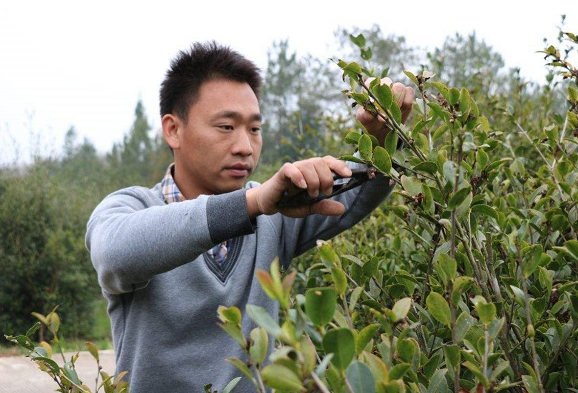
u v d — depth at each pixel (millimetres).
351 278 1358
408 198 1285
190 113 1815
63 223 9891
